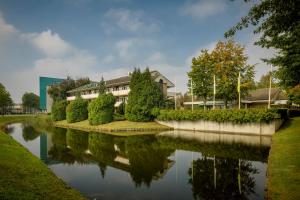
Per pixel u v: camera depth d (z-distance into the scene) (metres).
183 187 12.65
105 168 16.69
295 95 24.59
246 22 9.09
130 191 12.16
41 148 24.98
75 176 14.81
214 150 22.41
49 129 46.28
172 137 31.77
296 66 14.87
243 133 32.66
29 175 11.99
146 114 46.06
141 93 46.19
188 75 43.38
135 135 34.44
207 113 36.50
